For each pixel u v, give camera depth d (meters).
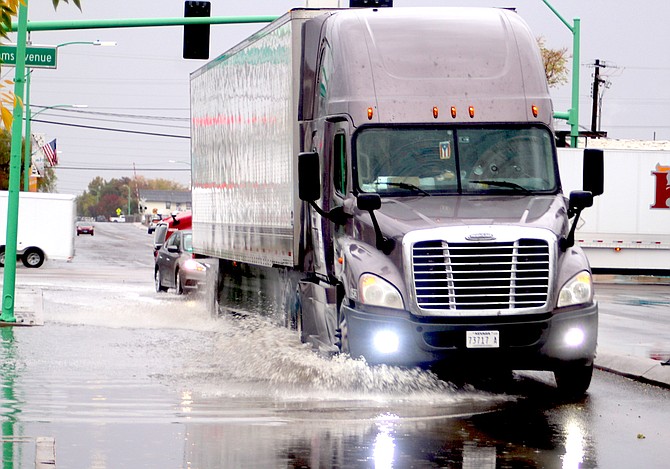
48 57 49.94
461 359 27.08
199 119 51.41
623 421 24.36
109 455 20.03
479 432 22.81
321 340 31.25
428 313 26.80
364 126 30.00
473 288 26.97
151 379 31.00
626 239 96.62
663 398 28.03
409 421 24.11
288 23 34.97
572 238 28.16
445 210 28.47
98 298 67.31
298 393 28.22
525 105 30.59
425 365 27.31
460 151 30.02
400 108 30.17
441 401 27.05
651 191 96.38
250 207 40.62
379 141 29.95
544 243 27.25
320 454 20.33
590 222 96.69
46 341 41.16
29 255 116.88
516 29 31.78
